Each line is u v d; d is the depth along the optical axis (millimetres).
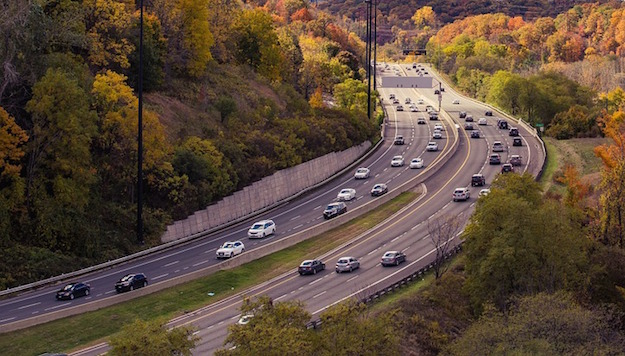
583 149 154000
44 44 106000
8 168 92000
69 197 95812
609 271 90125
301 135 140000
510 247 81812
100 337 74750
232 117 134875
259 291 88312
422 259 97000
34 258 90000
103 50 122625
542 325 64438
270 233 110250
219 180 115625
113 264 96000
